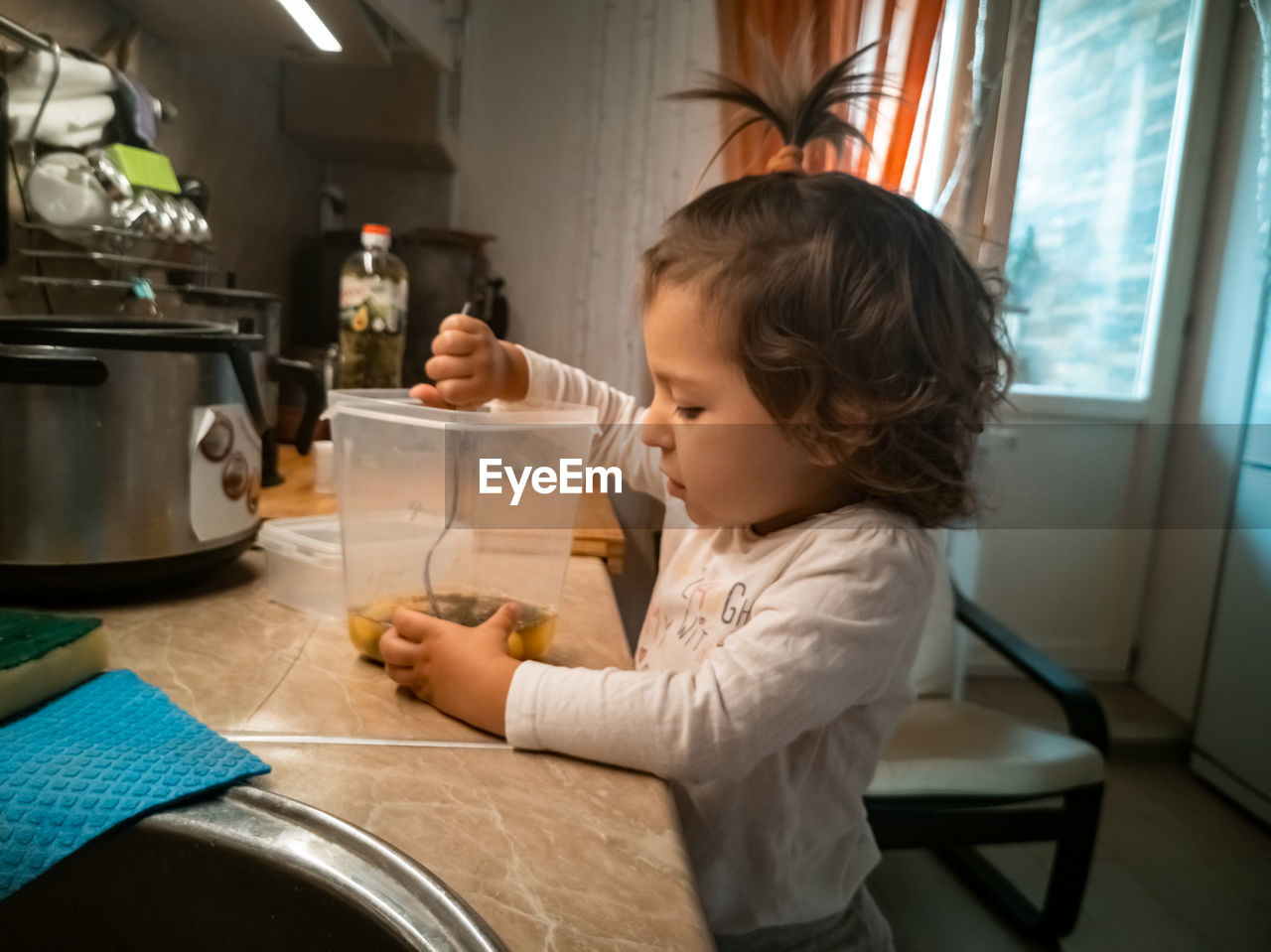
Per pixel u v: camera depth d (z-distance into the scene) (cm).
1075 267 237
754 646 51
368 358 133
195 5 101
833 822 63
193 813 38
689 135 159
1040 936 153
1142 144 230
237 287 138
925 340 58
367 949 33
